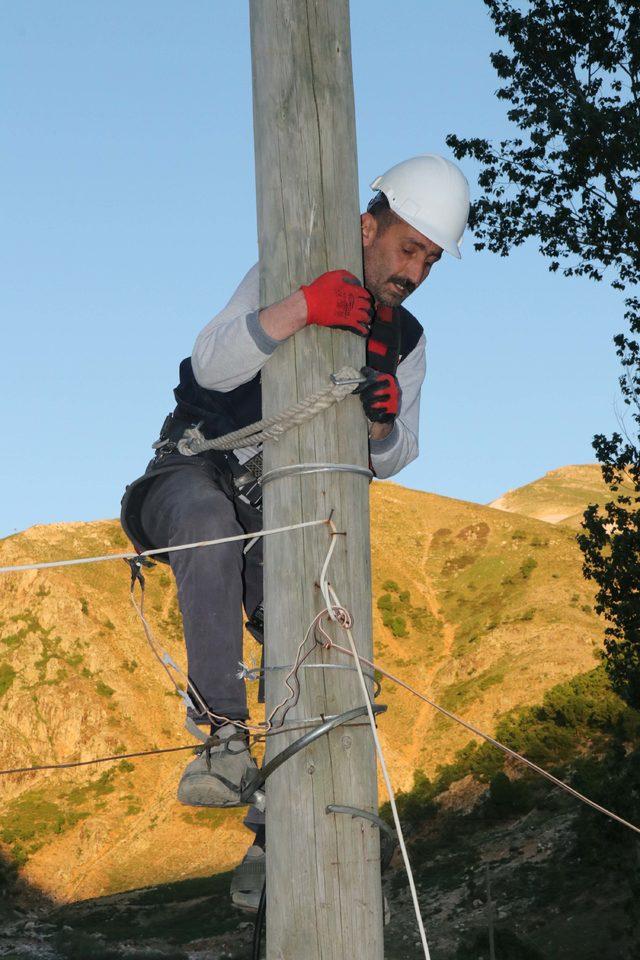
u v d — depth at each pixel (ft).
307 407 8.30
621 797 128.57
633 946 132.05
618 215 81.15
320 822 7.82
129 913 249.75
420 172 10.38
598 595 95.66
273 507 8.46
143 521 9.82
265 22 9.00
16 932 239.50
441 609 436.76
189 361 10.23
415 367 11.59
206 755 8.82
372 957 7.70
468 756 285.64
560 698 268.82
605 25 79.66
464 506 514.27
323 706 7.99
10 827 334.03
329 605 8.00
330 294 8.36
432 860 214.48
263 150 8.90
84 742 372.38
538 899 163.94
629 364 88.63
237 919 217.97
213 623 9.00
